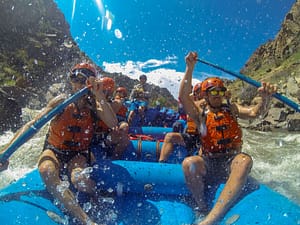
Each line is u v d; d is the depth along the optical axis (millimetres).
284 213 3107
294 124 14977
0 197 3340
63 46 24688
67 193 3223
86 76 3691
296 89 17641
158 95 18719
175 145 4391
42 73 21359
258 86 3828
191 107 3803
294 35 32156
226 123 3689
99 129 4383
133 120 7547
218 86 3705
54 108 3627
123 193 3684
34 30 24672
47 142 3670
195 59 3793
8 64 20422
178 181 3654
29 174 3904
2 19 22906
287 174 6523
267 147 10328
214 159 3736
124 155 4539
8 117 11406
